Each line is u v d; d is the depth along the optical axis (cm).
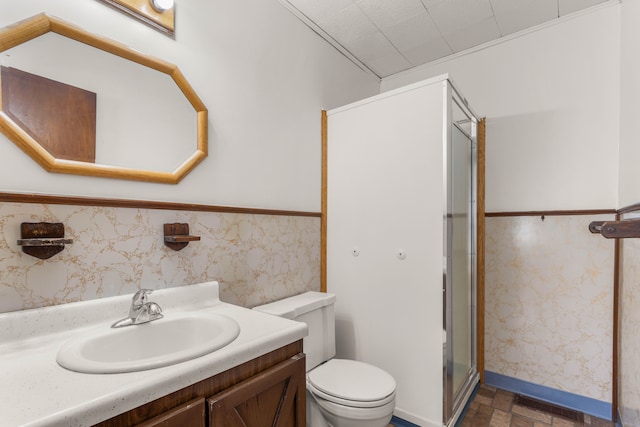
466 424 178
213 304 138
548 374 204
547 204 209
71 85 108
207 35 150
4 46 95
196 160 140
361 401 131
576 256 197
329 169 217
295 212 194
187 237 127
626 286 164
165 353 109
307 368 163
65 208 104
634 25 157
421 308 173
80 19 110
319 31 217
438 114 169
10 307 93
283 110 190
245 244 163
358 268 200
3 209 93
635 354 144
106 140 115
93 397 62
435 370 167
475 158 226
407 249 179
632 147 156
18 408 58
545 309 206
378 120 193
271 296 176
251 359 89
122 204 117
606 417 185
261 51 177
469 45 239
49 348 90
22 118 98
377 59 259
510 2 193
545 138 211
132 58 122
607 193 190
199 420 75
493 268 224
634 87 155
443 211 167
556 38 209
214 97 152
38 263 98
